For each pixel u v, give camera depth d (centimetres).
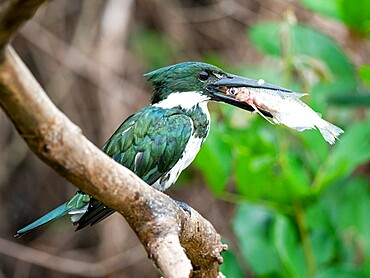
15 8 371
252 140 1029
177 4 1587
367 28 1112
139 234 549
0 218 1531
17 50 1505
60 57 1490
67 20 1505
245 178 1022
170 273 509
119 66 1488
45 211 1541
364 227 1088
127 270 1442
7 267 1541
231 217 1469
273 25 1173
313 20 1453
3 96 418
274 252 1066
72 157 475
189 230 638
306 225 1051
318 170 1067
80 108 1481
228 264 1017
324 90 1135
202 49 1571
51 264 1464
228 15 1559
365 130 1031
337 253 1127
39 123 442
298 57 1154
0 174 1514
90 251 1507
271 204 1056
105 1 1509
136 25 1566
